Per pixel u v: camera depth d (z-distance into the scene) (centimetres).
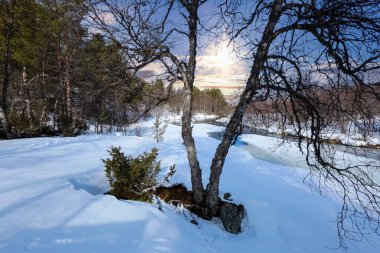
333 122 417
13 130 1291
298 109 436
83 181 558
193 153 538
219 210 538
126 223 362
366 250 597
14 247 267
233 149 1573
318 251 543
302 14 412
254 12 485
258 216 613
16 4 1266
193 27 498
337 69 407
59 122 1509
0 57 1372
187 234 407
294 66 422
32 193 411
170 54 485
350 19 374
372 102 377
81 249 283
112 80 472
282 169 1214
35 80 1667
